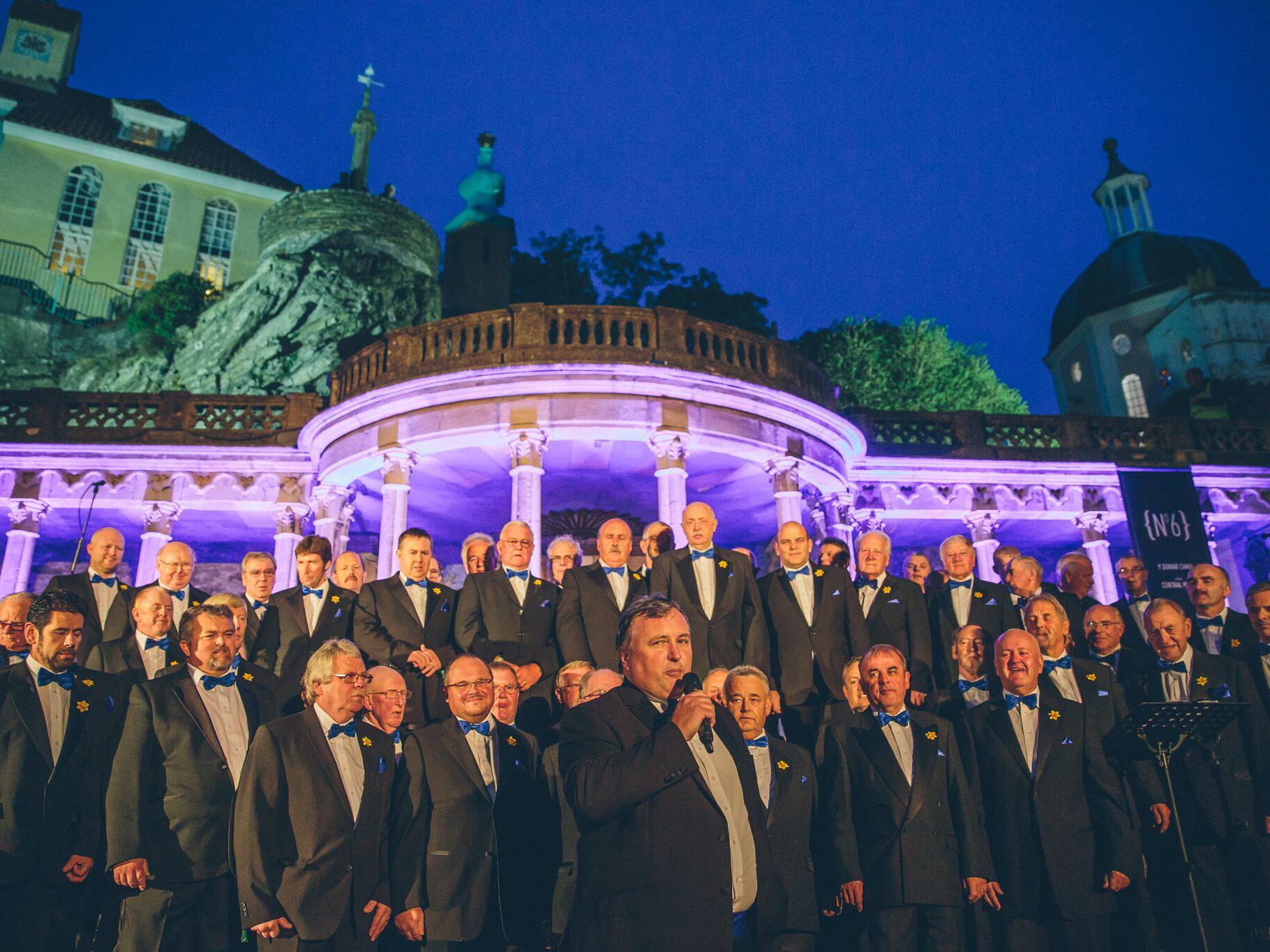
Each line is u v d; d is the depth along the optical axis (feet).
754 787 13.34
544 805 17.60
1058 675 21.76
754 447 47.47
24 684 17.88
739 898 13.16
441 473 49.57
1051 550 62.64
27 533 49.55
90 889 17.94
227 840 17.57
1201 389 76.38
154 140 129.18
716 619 25.45
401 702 19.58
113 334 105.50
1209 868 20.18
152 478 51.16
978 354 128.26
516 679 20.67
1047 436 60.13
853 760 19.54
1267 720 20.95
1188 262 150.20
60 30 131.95
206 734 18.02
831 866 18.80
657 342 47.50
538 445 44.62
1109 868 18.49
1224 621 24.91
